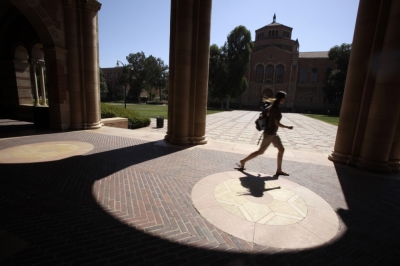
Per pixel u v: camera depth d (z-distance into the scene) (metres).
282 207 3.45
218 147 7.61
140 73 63.91
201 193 3.86
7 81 13.00
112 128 10.88
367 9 5.48
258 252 2.41
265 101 4.87
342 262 2.32
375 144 5.48
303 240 2.65
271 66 53.16
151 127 15.88
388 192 4.28
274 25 55.03
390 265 2.31
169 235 2.66
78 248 2.37
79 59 9.77
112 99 75.81
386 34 5.19
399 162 5.67
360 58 5.69
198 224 2.91
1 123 11.08
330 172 5.37
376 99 5.42
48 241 2.46
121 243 2.49
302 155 6.98
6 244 2.38
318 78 50.72
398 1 4.89
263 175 4.93
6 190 3.72
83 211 3.15
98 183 4.17
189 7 6.95
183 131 7.73
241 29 41.84
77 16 9.44
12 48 12.45
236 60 42.09
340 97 44.91
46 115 10.22
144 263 2.20
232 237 2.66
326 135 14.92
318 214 3.28
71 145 7.11
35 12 8.14
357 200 3.87
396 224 3.12
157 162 5.65
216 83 43.00
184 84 7.38
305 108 51.84
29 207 3.20
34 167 4.93
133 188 4.00
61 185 4.02
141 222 2.92
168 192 3.87
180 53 7.18
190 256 2.32
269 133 4.73
